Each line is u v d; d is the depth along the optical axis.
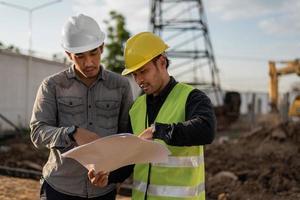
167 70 2.98
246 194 8.76
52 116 3.22
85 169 3.24
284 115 22.70
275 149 14.85
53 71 22.48
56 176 3.25
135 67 2.82
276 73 23.89
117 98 3.38
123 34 34.56
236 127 26.39
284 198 8.51
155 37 2.93
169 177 2.92
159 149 2.59
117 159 2.59
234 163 12.48
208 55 26.66
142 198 2.99
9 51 19.19
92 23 3.12
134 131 3.07
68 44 3.06
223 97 28.03
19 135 17.41
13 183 8.65
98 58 3.12
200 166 3.03
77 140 2.88
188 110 2.83
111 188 3.37
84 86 3.30
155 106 3.01
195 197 2.96
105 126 3.34
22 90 20.17
